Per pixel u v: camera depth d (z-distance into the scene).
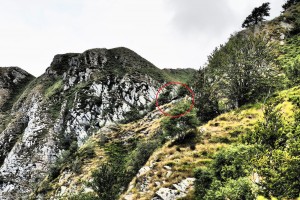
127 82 161.00
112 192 35.22
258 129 20.47
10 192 107.81
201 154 37.50
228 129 42.38
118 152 74.19
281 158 17.16
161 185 33.53
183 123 45.28
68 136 130.62
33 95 176.75
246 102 52.03
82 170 67.31
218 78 58.06
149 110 112.12
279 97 41.34
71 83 170.12
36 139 131.38
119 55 195.75
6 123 167.00
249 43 57.91
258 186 18.92
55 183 70.12
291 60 69.44
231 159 26.06
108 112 140.88
